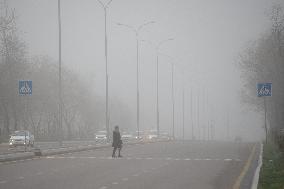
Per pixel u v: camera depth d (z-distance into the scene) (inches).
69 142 5103.3
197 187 1375.5
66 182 1462.8
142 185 1405.0
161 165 2078.0
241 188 1336.1
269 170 1707.7
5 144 4439.0
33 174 1684.3
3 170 1824.6
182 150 3344.0
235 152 3068.4
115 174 1699.1
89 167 1962.4
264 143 3912.4
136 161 2295.8
